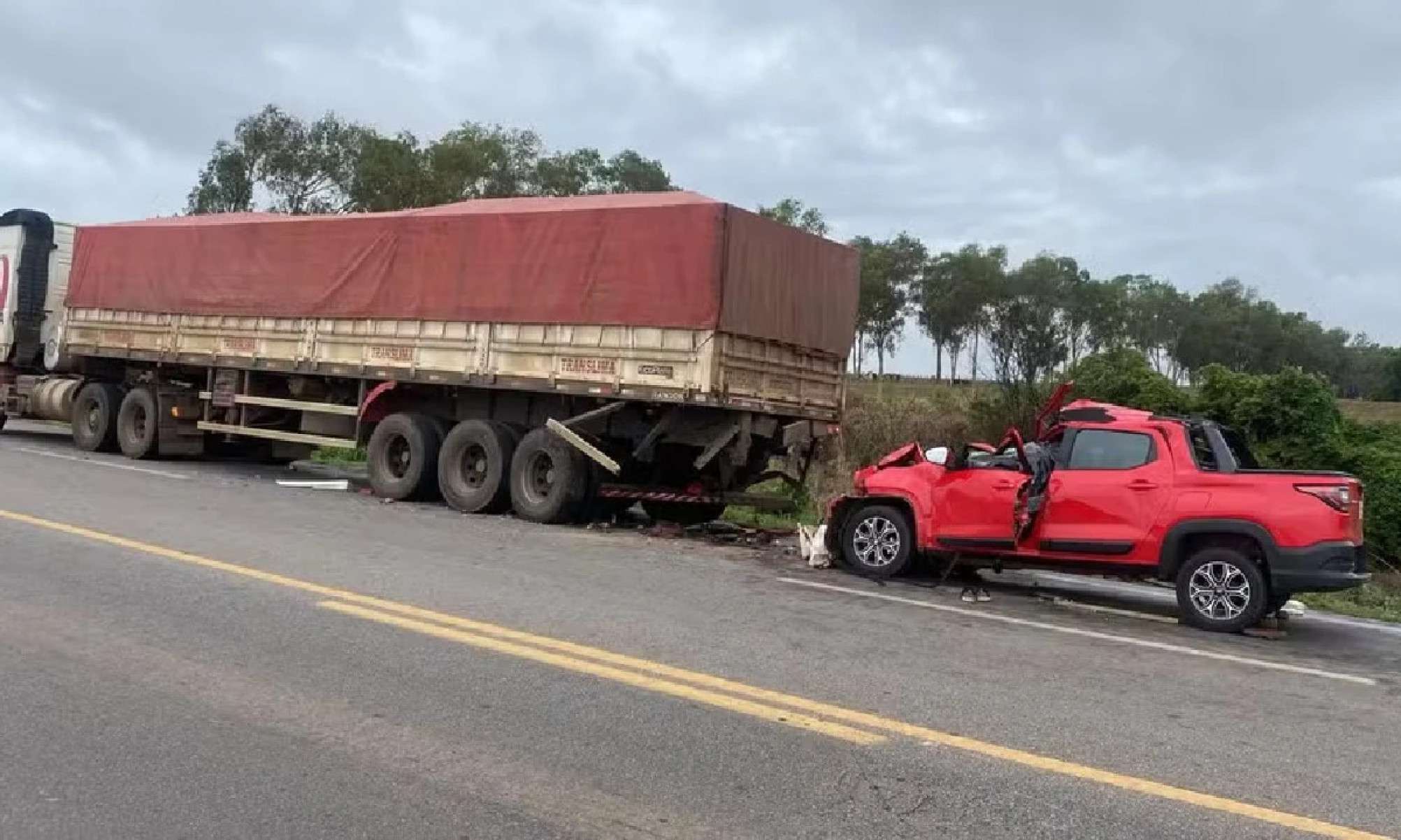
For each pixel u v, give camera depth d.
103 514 10.93
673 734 5.17
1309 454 18.28
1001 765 4.96
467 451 13.77
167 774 4.46
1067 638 8.20
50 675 5.64
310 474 17.45
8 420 24.98
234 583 7.96
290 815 4.12
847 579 10.52
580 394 12.56
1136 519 9.48
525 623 7.21
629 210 12.27
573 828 4.09
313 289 15.12
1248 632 9.12
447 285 13.69
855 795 4.53
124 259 17.81
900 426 20.44
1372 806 4.70
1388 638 9.63
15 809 4.09
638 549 11.38
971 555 10.32
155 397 17.31
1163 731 5.70
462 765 4.68
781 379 12.91
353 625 6.91
